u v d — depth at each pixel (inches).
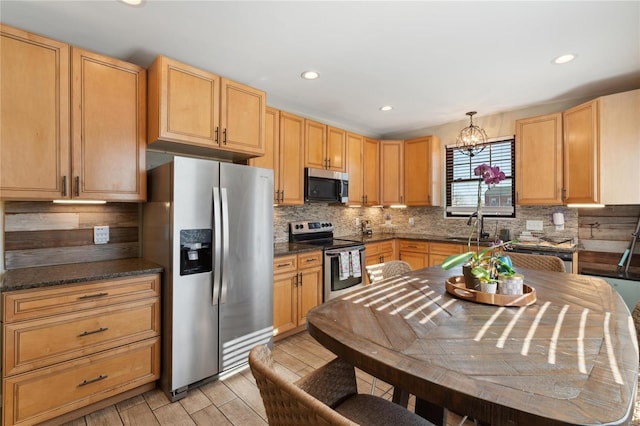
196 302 82.9
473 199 161.6
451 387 29.2
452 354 35.8
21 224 80.4
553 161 124.3
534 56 91.8
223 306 88.6
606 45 85.6
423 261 159.8
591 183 110.2
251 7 69.4
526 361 34.0
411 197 170.4
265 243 100.5
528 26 76.6
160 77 84.0
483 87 116.1
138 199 86.6
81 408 71.8
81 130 77.5
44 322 65.8
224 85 97.4
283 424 28.2
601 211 124.0
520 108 141.1
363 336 40.9
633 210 117.2
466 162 164.2
